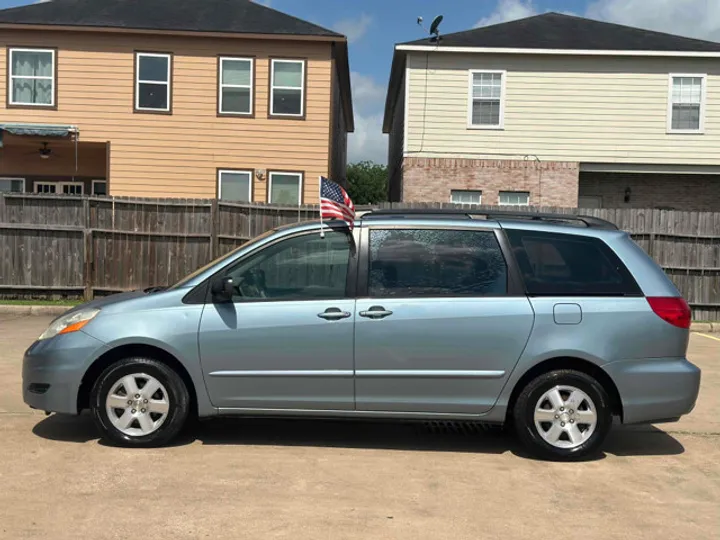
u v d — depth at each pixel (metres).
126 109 17.42
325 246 5.03
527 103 18.28
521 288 4.90
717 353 9.89
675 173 18.52
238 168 17.62
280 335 4.83
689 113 18.33
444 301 4.85
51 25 16.95
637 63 18.20
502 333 4.79
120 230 12.95
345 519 3.79
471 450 5.14
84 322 4.92
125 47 17.36
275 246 5.04
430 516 3.86
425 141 18.36
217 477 4.39
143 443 4.90
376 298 4.88
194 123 17.55
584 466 4.82
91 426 5.47
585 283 4.94
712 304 12.96
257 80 17.50
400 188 20.55
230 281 4.80
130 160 17.50
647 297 4.90
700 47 18.33
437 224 5.07
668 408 4.84
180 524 3.66
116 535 3.51
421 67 18.27
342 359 4.82
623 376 4.80
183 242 13.05
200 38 17.41
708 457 5.13
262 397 4.88
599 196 19.66
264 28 17.64
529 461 4.89
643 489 4.39
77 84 17.36
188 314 4.87
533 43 18.22
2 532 3.51
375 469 4.64
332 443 5.24
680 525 3.83
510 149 18.38
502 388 4.82
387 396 4.85
